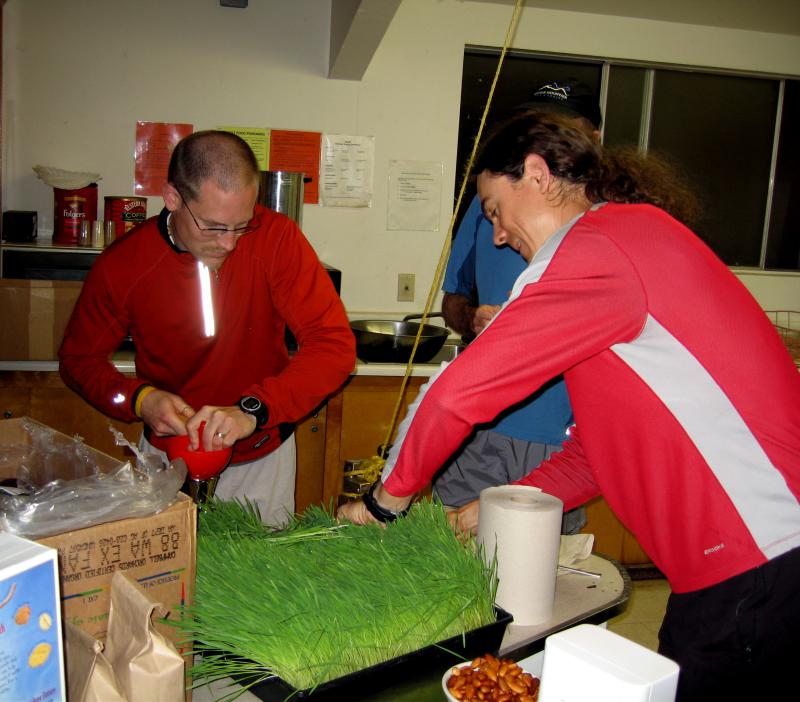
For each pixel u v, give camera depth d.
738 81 3.57
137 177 3.08
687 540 1.11
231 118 3.12
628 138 3.51
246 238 1.79
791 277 3.72
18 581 0.72
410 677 1.00
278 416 1.70
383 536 1.23
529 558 1.17
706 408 1.07
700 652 1.11
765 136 3.65
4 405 2.55
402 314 3.36
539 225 1.22
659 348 1.08
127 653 0.81
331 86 3.17
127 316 1.83
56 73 2.95
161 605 0.85
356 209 3.27
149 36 3.00
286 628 0.98
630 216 1.12
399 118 3.24
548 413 1.87
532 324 1.08
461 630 1.07
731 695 1.12
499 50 3.29
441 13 3.19
